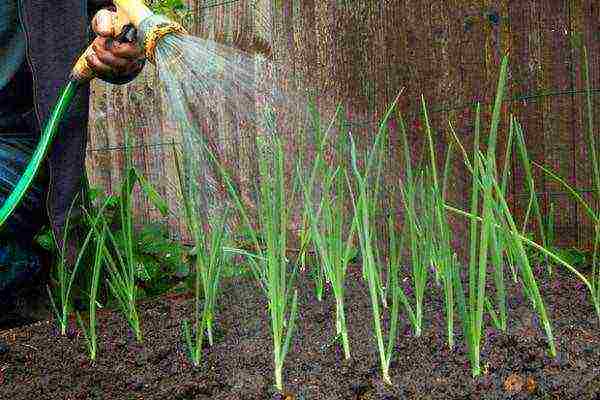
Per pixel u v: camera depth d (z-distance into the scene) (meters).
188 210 2.06
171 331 2.22
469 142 3.71
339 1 3.67
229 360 1.94
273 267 1.75
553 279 2.46
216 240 2.02
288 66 3.64
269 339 2.05
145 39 1.73
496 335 1.89
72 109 2.28
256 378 1.74
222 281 2.65
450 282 1.87
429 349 1.88
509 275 2.54
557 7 3.52
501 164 3.68
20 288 2.64
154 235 3.20
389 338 1.79
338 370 1.79
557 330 1.93
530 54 3.60
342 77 3.63
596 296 2.15
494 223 1.90
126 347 2.12
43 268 2.70
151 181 4.44
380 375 1.76
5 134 2.44
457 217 3.53
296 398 1.66
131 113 4.48
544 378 1.65
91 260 2.55
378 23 3.69
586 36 3.49
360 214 1.92
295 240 3.26
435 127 3.73
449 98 3.72
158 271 3.14
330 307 2.29
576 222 3.59
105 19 1.81
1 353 2.13
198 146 2.61
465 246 3.33
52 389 1.88
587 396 1.58
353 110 3.61
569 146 3.58
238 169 3.45
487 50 3.64
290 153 3.00
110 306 2.74
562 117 3.57
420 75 3.72
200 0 3.98
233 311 2.33
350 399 1.66
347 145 3.33
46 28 2.21
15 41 2.33
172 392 1.78
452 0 3.66
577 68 3.53
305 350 1.94
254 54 3.70
